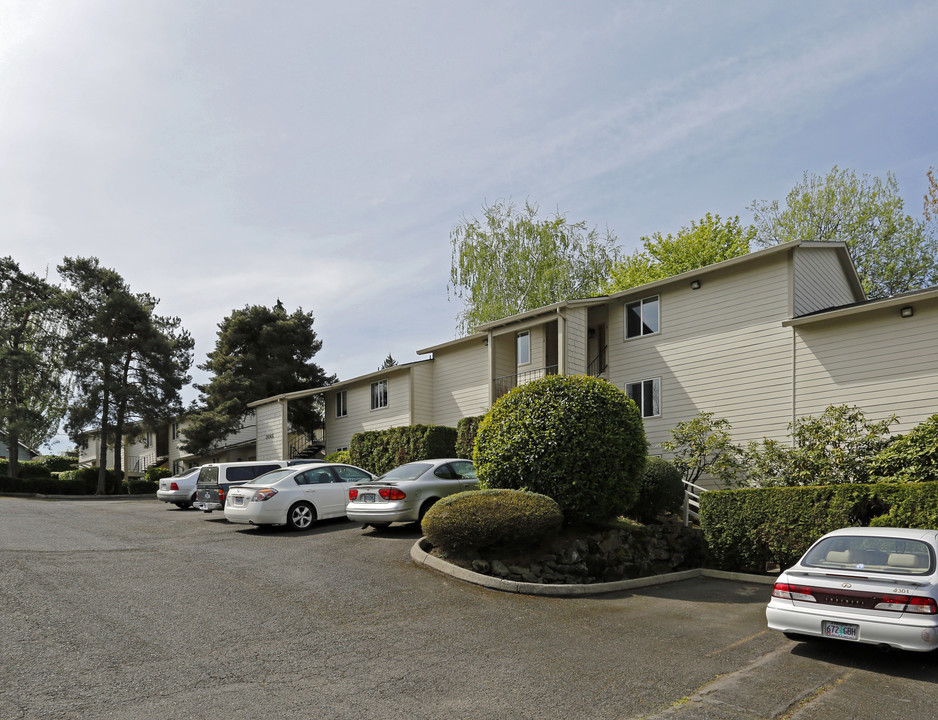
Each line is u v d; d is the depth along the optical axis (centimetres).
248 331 4916
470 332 3597
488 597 976
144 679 604
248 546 1329
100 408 3912
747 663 705
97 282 4112
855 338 1702
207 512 2097
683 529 1459
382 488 1466
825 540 813
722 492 1295
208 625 779
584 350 2305
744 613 941
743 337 1942
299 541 1399
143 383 4044
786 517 1190
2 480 3531
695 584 1184
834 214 3531
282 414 3731
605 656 718
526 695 595
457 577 1074
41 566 1045
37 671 610
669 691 616
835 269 2095
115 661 647
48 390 3988
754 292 1930
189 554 1219
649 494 1497
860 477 1419
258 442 3966
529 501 1168
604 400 1323
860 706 587
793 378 1812
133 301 4028
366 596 945
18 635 707
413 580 1047
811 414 1764
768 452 1602
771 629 841
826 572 740
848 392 1700
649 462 1549
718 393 1988
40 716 514
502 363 2742
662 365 2150
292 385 4816
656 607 972
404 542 1357
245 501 1559
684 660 711
